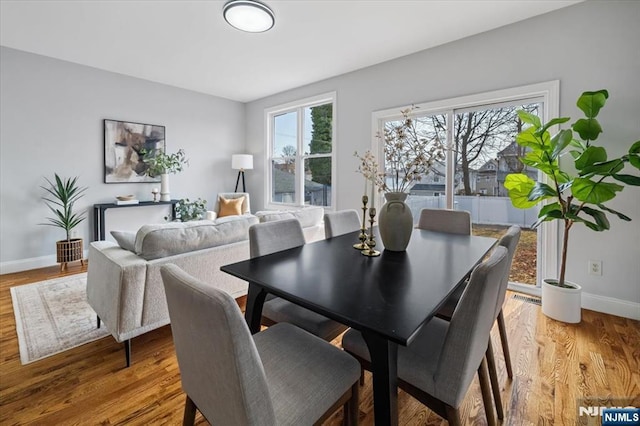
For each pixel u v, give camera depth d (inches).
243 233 93.5
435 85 133.3
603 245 99.7
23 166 144.9
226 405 31.6
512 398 62.4
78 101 158.7
